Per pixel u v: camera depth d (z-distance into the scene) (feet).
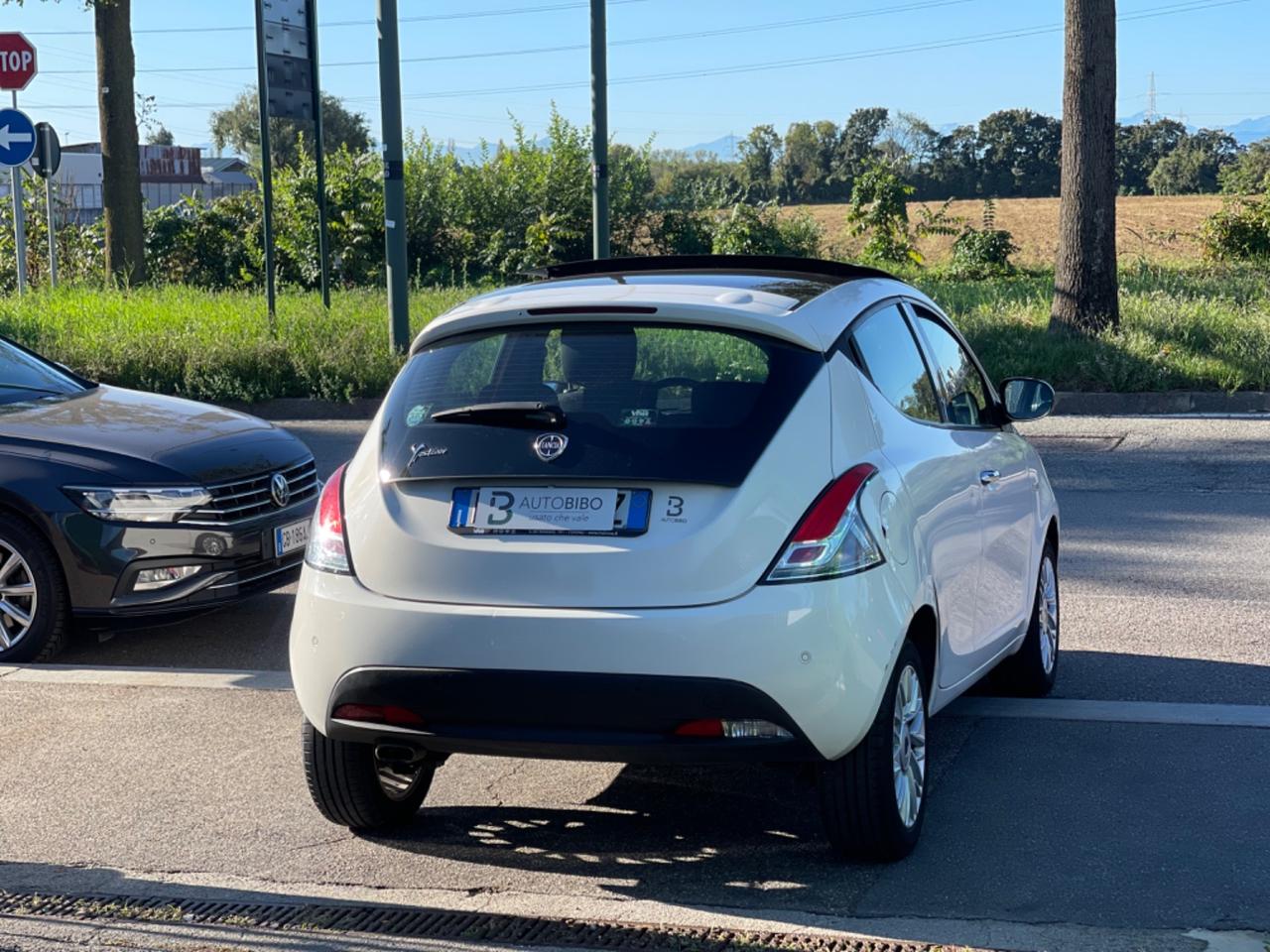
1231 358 50.80
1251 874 13.66
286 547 23.71
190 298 74.28
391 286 54.60
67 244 96.07
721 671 12.63
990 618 17.43
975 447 17.39
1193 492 34.50
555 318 14.29
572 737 12.92
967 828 15.05
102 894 13.74
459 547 13.28
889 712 13.69
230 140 324.19
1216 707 18.94
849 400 14.19
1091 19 54.90
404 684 13.24
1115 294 56.24
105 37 80.07
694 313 13.98
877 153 374.22
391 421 14.28
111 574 22.00
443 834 15.28
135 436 23.22
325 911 13.23
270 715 19.30
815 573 12.95
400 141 53.83
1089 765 16.88
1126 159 407.44
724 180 107.86
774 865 14.25
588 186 102.58
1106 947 12.13
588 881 13.94
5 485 21.98
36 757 17.78
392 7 52.85
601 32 59.67
